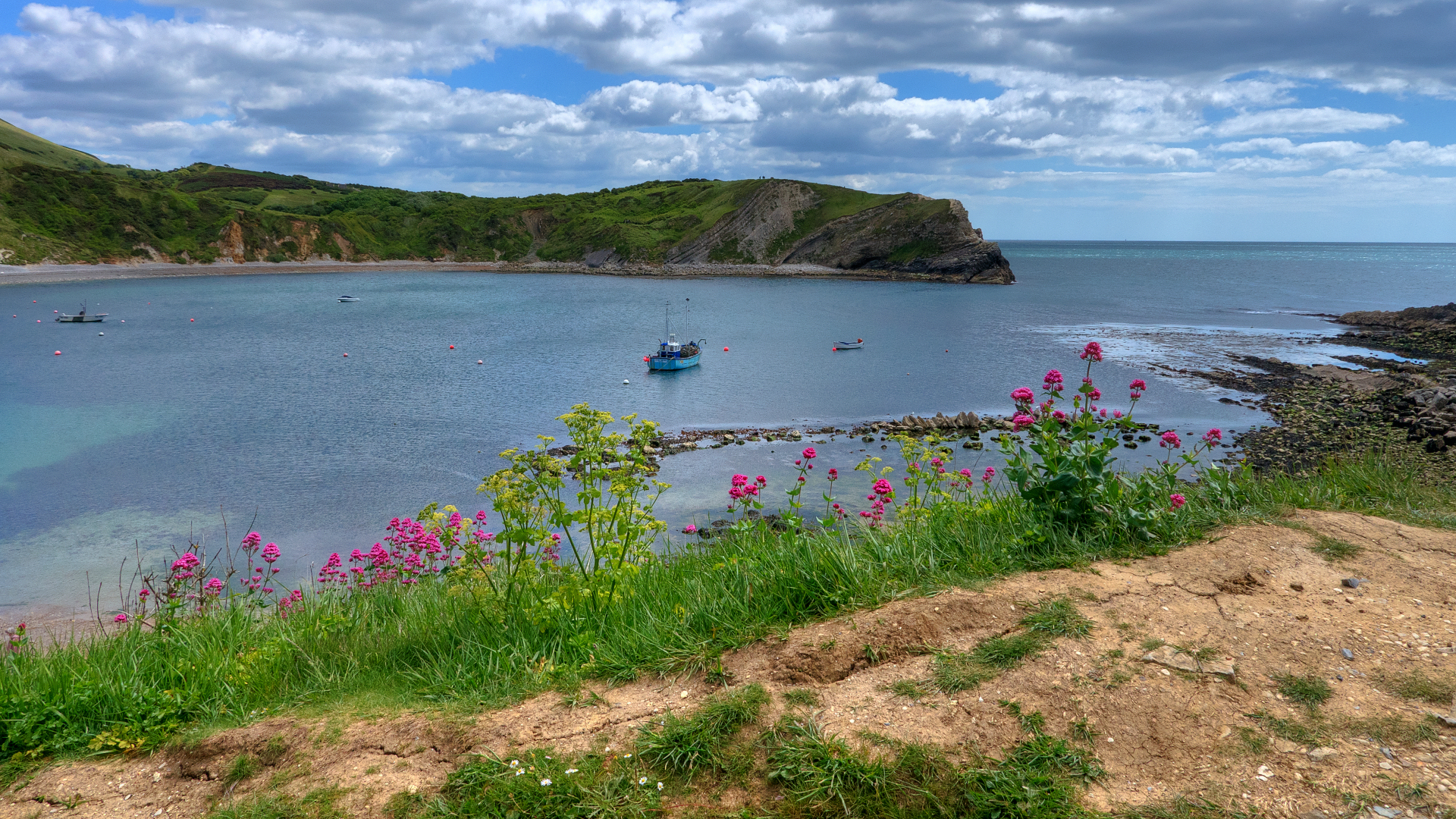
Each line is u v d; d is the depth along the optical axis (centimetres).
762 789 344
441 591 711
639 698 427
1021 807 316
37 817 383
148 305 7512
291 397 3406
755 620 493
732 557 603
